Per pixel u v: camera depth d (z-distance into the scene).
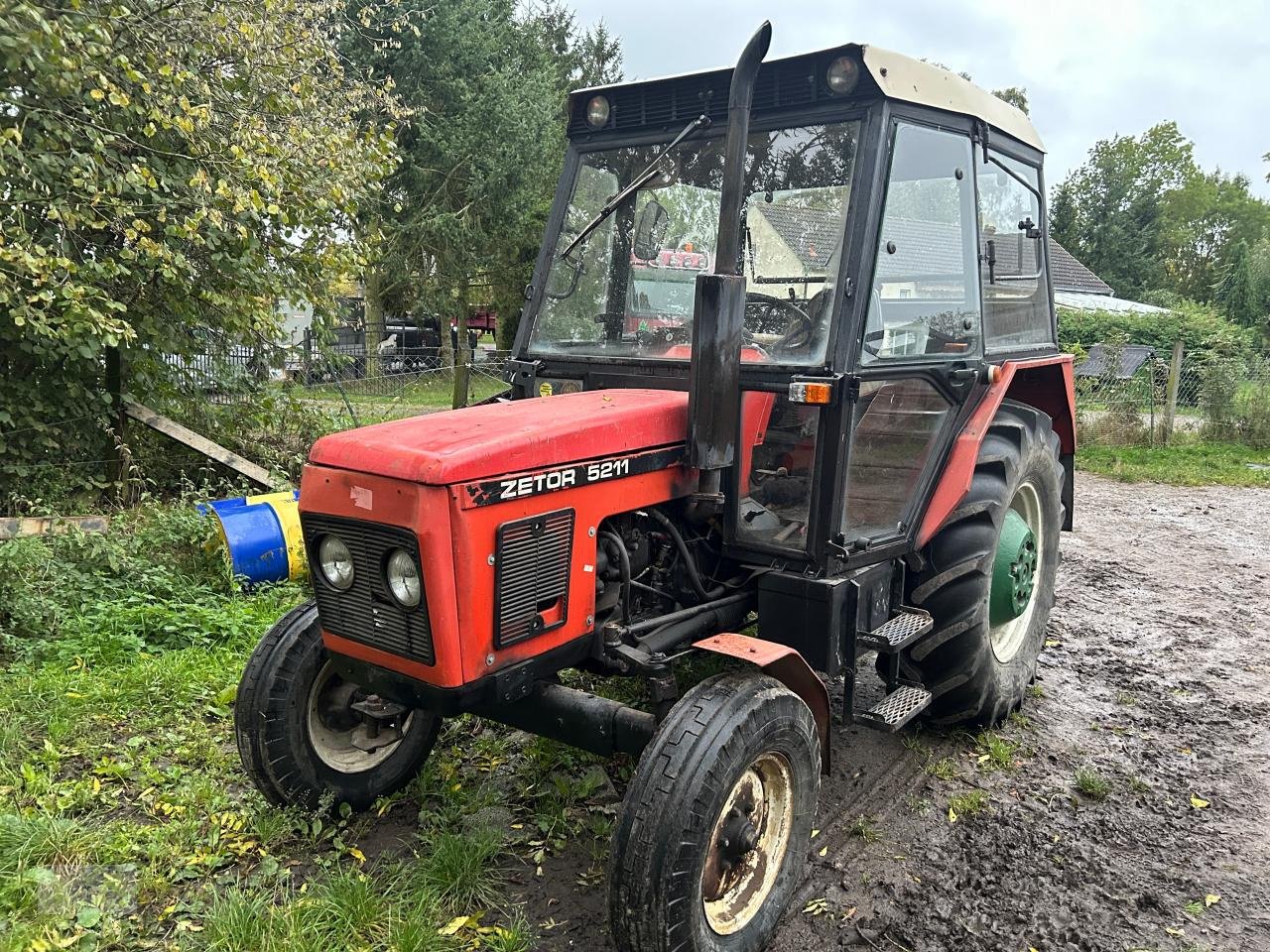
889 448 3.23
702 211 3.19
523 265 21.00
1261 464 11.11
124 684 4.04
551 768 3.54
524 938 2.60
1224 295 32.50
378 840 3.12
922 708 3.30
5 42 4.96
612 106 3.43
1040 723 4.19
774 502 3.04
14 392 6.06
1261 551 7.30
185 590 5.09
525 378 3.54
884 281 3.04
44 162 5.40
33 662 4.21
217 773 3.42
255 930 2.54
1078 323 22.06
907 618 3.43
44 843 2.87
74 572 4.94
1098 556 7.11
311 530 2.59
